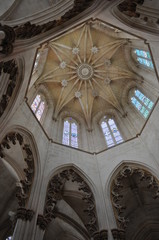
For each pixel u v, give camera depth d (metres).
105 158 14.88
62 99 20.34
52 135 16.28
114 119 19.53
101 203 12.12
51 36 11.20
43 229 9.95
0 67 9.03
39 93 18.73
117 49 20.12
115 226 10.86
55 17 9.71
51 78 20.16
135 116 17.69
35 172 12.34
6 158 13.77
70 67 21.16
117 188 13.10
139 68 18.39
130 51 19.30
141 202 16.06
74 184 15.16
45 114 18.00
